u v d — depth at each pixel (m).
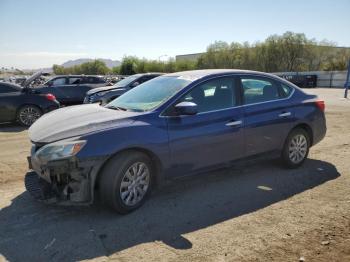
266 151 5.62
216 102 5.07
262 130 5.46
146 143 4.30
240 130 5.19
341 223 4.04
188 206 4.55
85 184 4.02
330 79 45.03
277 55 66.81
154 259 3.34
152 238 3.75
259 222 4.09
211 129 4.88
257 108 5.44
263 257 3.36
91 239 3.72
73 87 16.11
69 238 3.74
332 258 3.34
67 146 3.93
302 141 6.12
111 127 4.18
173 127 4.56
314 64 66.31
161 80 5.39
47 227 3.98
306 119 6.02
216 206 4.55
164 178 4.60
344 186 5.25
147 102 4.80
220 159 5.07
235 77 5.35
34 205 4.57
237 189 5.15
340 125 10.78
